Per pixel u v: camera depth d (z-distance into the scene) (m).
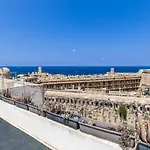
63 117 19.53
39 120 22.17
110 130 15.25
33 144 20.66
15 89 34.38
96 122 17.30
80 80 90.75
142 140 13.38
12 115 27.48
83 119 18.86
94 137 16.02
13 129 24.67
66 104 54.97
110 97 49.25
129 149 13.28
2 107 30.50
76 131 17.67
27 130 24.08
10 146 20.33
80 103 53.75
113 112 47.91
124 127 14.80
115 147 14.15
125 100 46.47
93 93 55.03
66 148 18.48
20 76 88.56
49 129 20.64
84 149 16.58
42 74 99.88
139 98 44.97
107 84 98.94
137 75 109.62
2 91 34.91
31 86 35.47
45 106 23.61
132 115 43.78
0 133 23.52
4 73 65.06
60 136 19.22
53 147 19.91
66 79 87.25
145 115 39.94
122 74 111.69
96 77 97.19
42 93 35.91
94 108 51.31
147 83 99.81
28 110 25.27
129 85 106.25
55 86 83.50
